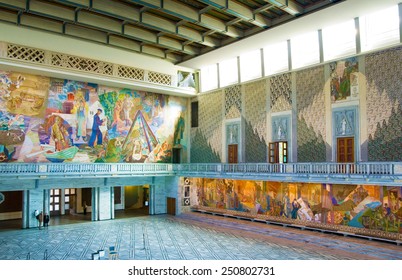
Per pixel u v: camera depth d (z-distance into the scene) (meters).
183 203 32.28
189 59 29.52
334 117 22.52
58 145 26.44
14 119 24.62
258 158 27.14
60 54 25.02
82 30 24.12
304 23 22.14
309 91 23.95
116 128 29.34
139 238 22.45
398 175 17.94
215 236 23.06
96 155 28.22
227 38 26.16
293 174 22.80
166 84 30.59
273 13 22.09
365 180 19.25
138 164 29.67
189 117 33.69
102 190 29.55
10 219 30.27
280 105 25.73
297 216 24.42
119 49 27.23
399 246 18.75
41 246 20.28
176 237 22.77
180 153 33.38
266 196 26.55
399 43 19.42
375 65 20.69
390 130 19.94
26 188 25.59
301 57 24.41
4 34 22.73
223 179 30.09
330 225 22.38
